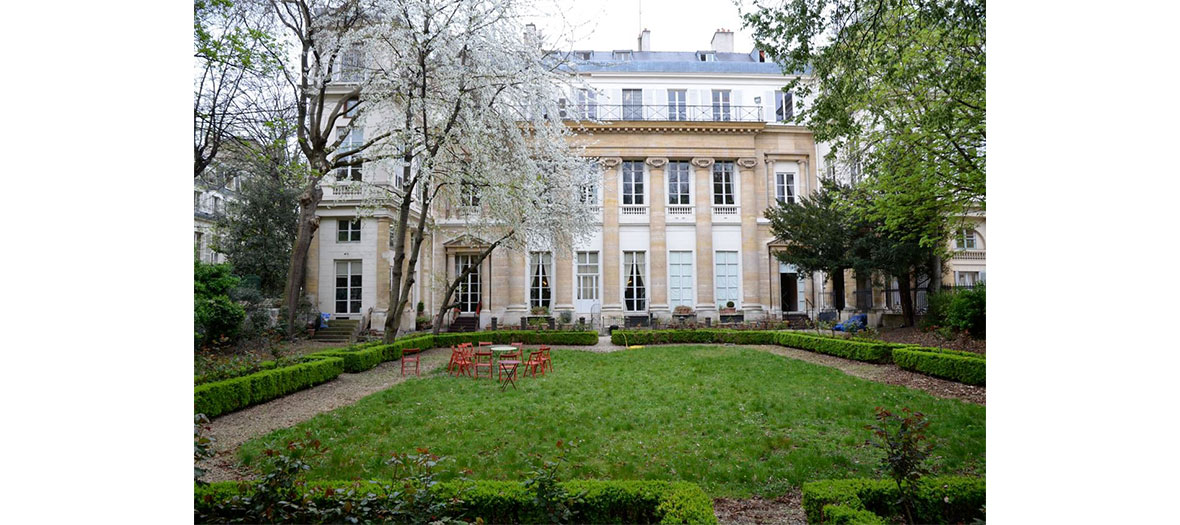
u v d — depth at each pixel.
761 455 6.06
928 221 15.53
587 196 21.80
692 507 3.88
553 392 9.88
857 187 15.45
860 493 4.30
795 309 27.38
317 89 15.28
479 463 5.81
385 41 13.09
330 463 5.73
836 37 8.45
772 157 25.98
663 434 6.93
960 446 6.14
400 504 3.63
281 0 15.29
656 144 25.61
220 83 13.60
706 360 14.48
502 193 13.95
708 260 25.19
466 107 12.97
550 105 14.96
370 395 9.76
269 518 3.76
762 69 26.70
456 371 12.62
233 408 8.29
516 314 24.38
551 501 4.02
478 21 12.65
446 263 25.12
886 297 23.12
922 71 9.97
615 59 29.66
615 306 24.88
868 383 10.62
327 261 21.91
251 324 15.82
